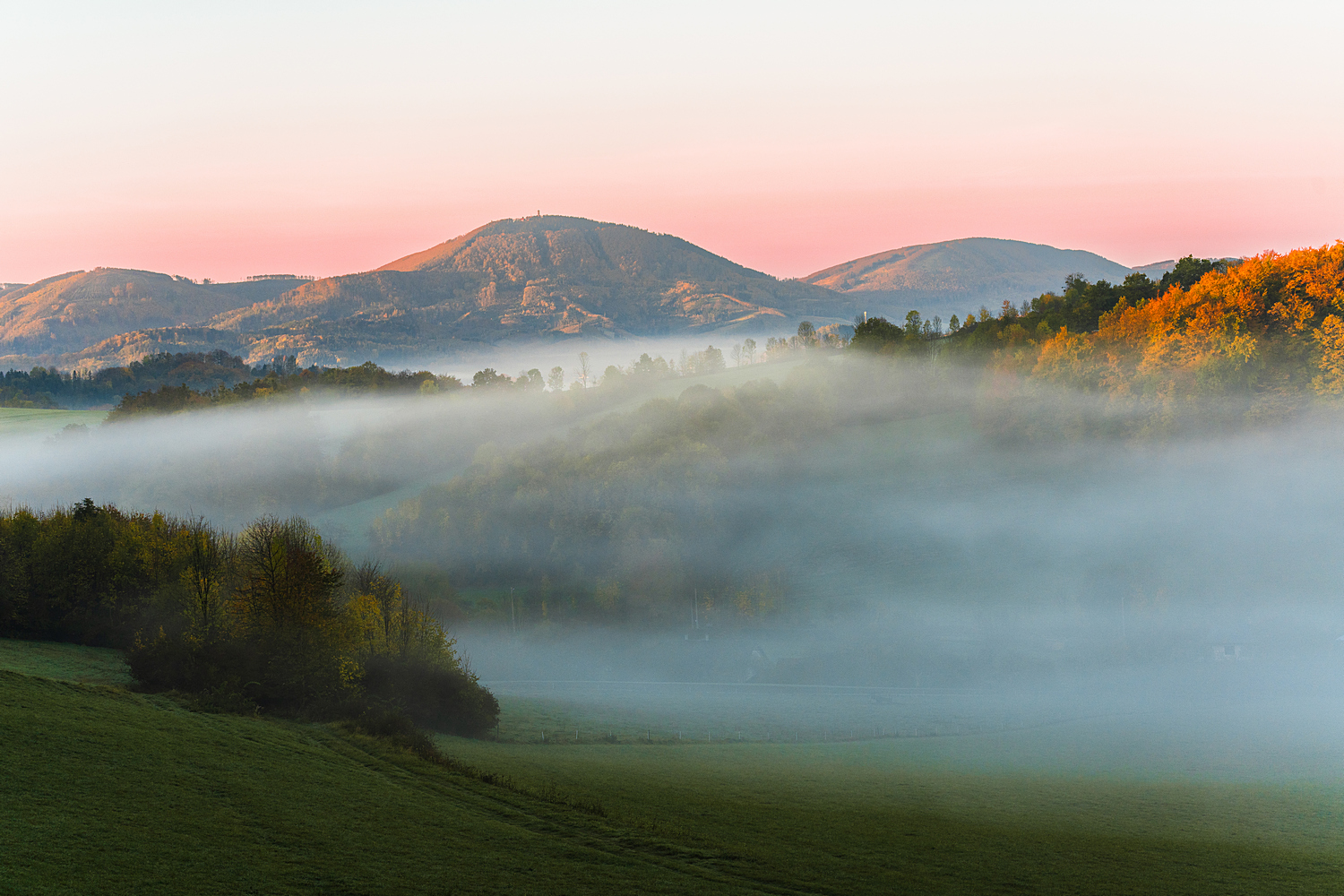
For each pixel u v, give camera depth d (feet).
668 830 132.05
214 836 102.06
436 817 121.60
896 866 128.06
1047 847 147.54
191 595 226.17
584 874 104.88
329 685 193.06
